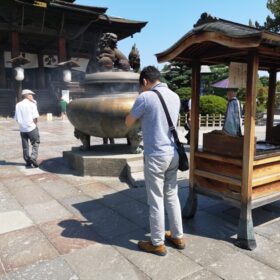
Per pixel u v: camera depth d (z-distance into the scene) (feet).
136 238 10.50
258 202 10.05
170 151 9.00
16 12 71.92
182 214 12.09
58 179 17.93
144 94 9.02
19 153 26.25
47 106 76.84
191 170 11.76
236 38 8.48
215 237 10.48
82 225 11.62
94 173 18.25
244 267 8.66
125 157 17.98
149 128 8.98
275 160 10.53
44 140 34.37
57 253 9.53
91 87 20.12
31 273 8.48
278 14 70.08
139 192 15.52
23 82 95.71
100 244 10.09
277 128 13.89
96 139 34.12
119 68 21.39
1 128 48.37
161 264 8.84
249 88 9.27
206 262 8.93
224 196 10.59
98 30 96.32
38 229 11.28
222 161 10.52
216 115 57.31
